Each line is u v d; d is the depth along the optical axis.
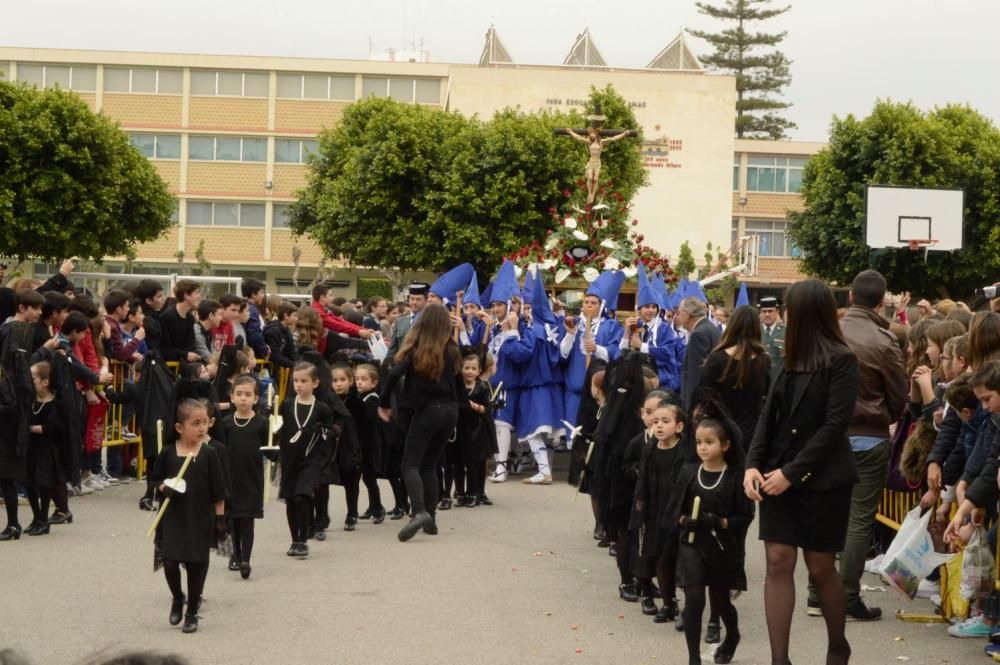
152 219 46.62
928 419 8.98
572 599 9.30
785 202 68.81
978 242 45.09
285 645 7.79
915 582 8.48
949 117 47.97
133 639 7.88
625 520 9.29
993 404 7.42
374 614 8.66
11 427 11.09
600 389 11.18
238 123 69.38
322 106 69.62
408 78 69.62
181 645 7.74
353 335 17.62
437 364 11.63
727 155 57.91
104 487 14.37
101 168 44.34
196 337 14.97
